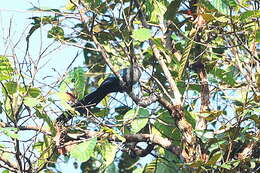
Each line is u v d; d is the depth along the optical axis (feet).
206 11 36.55
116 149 34.55
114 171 38.47
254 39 37.24
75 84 36.11
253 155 36.01
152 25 39.63
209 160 32.55
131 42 36.78
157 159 37.50
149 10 39.52
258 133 35.78
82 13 37.58
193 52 39.24
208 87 38.45
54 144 34.73
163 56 41.14
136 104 36.73
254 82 37.60
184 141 35.37
